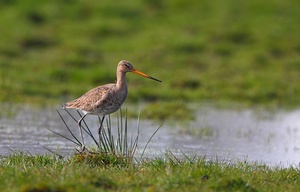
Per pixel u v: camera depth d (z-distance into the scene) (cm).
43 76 2153
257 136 1620
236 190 944
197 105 2030
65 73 2191
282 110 2039
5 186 910
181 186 943
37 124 1641
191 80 2222
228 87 2220
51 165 1075
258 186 981
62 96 2016
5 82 2009
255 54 2544
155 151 1370
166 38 2627
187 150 1405
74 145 1403
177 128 1667
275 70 2444
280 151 1446
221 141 1534
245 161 1190
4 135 1487
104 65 2328
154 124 1711
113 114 1792
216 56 2539
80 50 2466
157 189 920
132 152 1218
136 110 1852
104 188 929
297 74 2419
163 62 2419
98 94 1219
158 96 2070
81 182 919
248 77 2308
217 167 1057
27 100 1922
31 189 891
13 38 2500
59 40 2561
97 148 1254
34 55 2388
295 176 1088
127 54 2459
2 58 2281
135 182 958
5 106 1842
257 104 2106
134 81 2200
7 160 1120
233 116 1894
